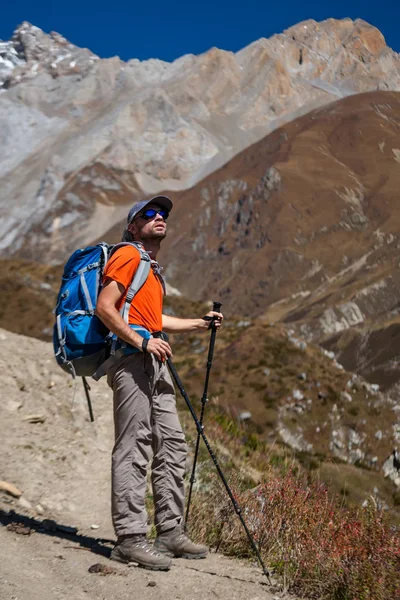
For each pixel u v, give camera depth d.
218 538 5.21
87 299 4.29
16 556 3.79
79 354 4.25
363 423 17.16
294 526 4.97
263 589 4.20
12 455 6.64
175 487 4.54
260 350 21.20
